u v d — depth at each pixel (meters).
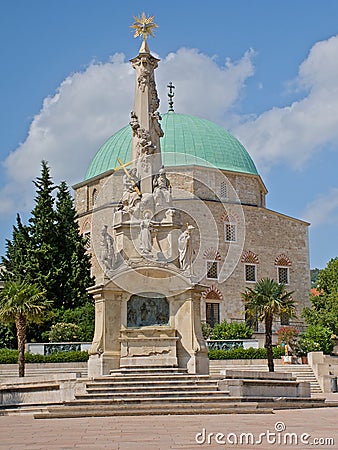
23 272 61.84
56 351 46.50
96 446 13.76
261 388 26.86
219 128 75.88
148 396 24.75
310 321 67.00
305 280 76.06
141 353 29.52
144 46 33.78
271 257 73.56
